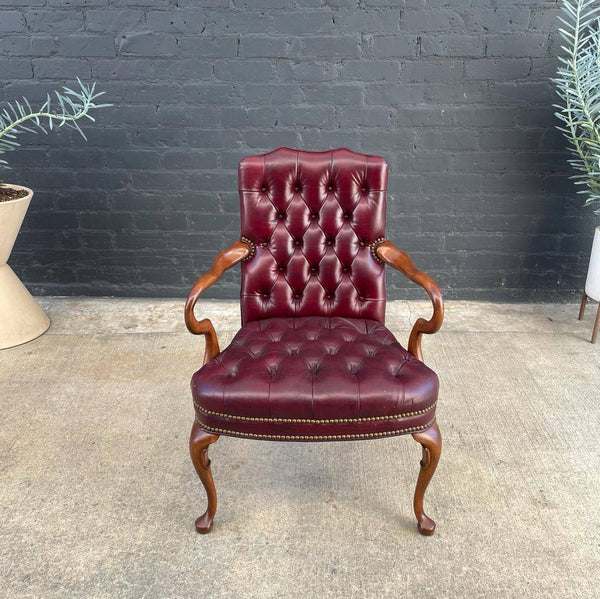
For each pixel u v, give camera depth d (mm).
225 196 3031
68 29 2766
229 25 2746
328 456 2072
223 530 1771
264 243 2082
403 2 2689
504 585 1583
